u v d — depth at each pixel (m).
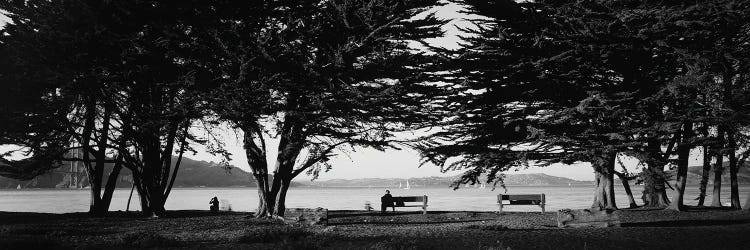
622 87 23.62
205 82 19.88
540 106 24.72
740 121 21.66
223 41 19.80
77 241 14.00
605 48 21.73
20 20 21.77
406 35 20.59
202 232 16.23
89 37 19.84
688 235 13.79
